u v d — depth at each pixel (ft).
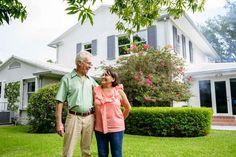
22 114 44.68
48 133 31.17
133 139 23.43
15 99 46.01
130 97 34.60
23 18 15.05
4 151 18.22
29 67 44.52
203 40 58.08
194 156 15.67
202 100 44.27
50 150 18.25
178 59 36.96
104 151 10.45
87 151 11.04
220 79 42.73
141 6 15.64
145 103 34.60
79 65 11.04
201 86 44.73
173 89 33.73
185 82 39.09
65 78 11.05
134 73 33.86
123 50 45.85
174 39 43.39
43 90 32.35
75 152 17.29
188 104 45.29
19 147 19.67
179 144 20.29
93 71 49.06
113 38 47.44
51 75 42.63
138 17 15.74
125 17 16.01
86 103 10.84
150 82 32.81
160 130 26.30
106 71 11.27
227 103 41.50
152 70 34.73
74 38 54.34
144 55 35.63
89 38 51.70
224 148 18.34
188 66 47.70
